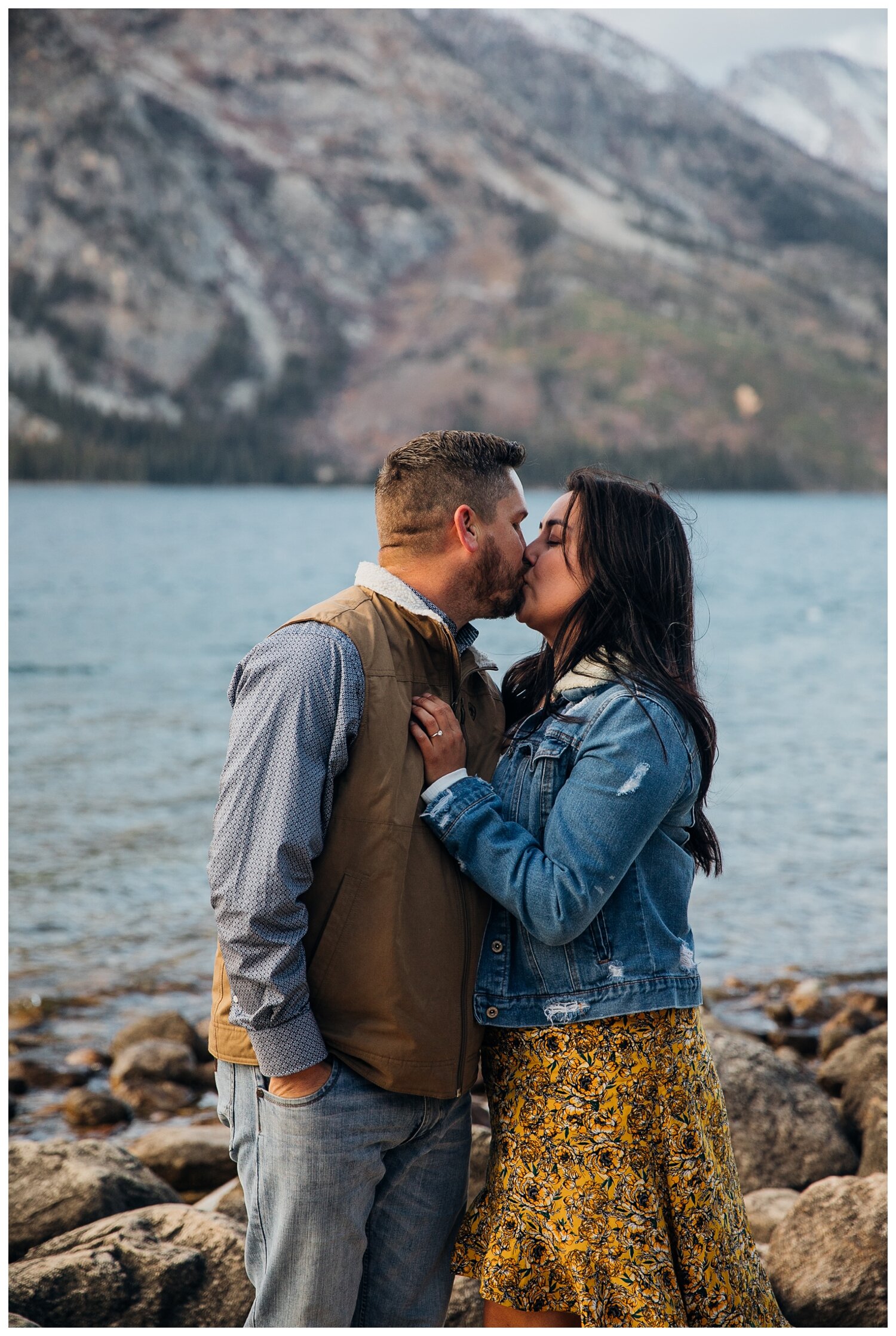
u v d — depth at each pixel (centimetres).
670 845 187
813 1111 345
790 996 534
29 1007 506
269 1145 169
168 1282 240
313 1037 164
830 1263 262
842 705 1586
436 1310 188
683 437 18425
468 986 178
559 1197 173
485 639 2120
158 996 528
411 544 185
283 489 17538
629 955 177
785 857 820
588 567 189
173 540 5950
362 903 168
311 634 171
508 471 190
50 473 16488
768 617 2939
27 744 1244
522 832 177
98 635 2389
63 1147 294
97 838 845
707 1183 177
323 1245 167
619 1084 174
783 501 14675
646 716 175
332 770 166
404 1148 180
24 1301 234
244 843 161
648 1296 167
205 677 1825
